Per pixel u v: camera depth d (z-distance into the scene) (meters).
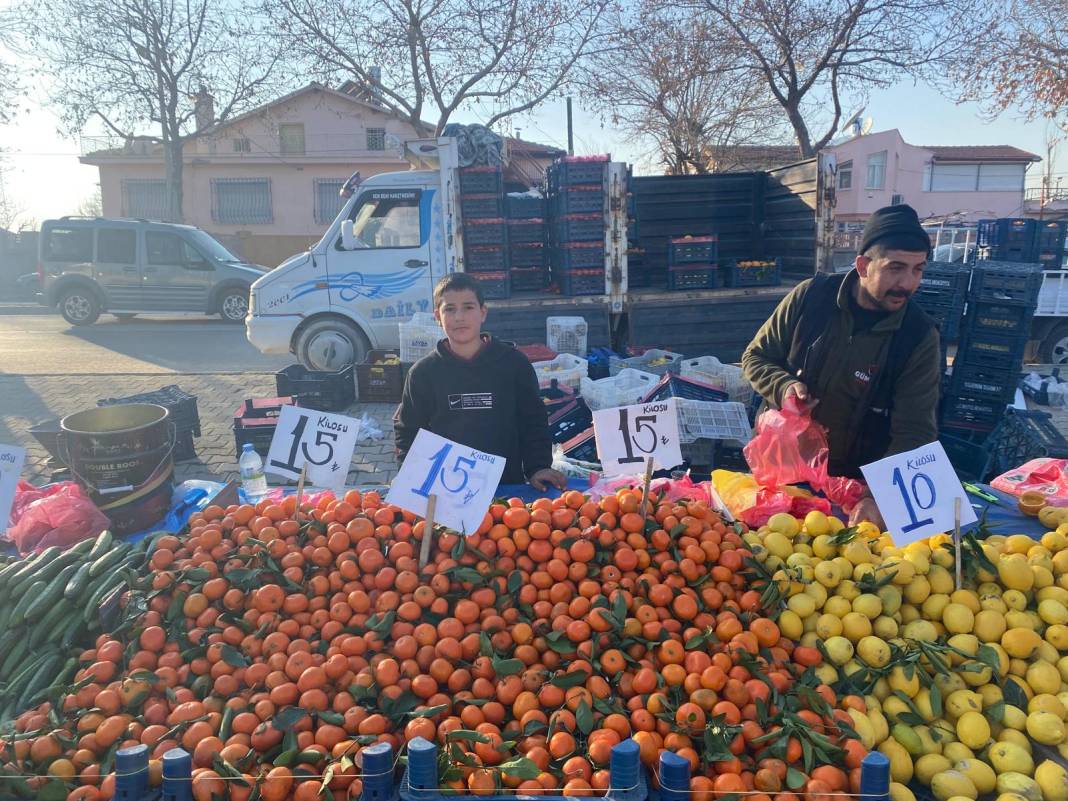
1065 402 9.27
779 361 3.53
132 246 17.02
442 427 3.58
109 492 3.32
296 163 32.72
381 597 2.29
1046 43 16.39
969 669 2.17
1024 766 1.95
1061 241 12.43
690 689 2.00
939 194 42.88
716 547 2.47
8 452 2.83
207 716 1.97
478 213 9.30
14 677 2.19
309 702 1.98
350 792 1.74
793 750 1.85
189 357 13.05
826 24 16.59
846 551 2.51
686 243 9.76
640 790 1.68
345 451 2.94
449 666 2.12
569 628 2.19
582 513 2.59
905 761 2.00
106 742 1.93
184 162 32.25
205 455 7.54
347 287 9.70
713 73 18.42
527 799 1.68
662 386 6.55
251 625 2.27
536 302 9.30
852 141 40.84
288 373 9.00
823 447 3.29
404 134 33.22
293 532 2.59
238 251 32.09
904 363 3.16
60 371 11.63
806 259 10.23
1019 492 3.57
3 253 29.42
